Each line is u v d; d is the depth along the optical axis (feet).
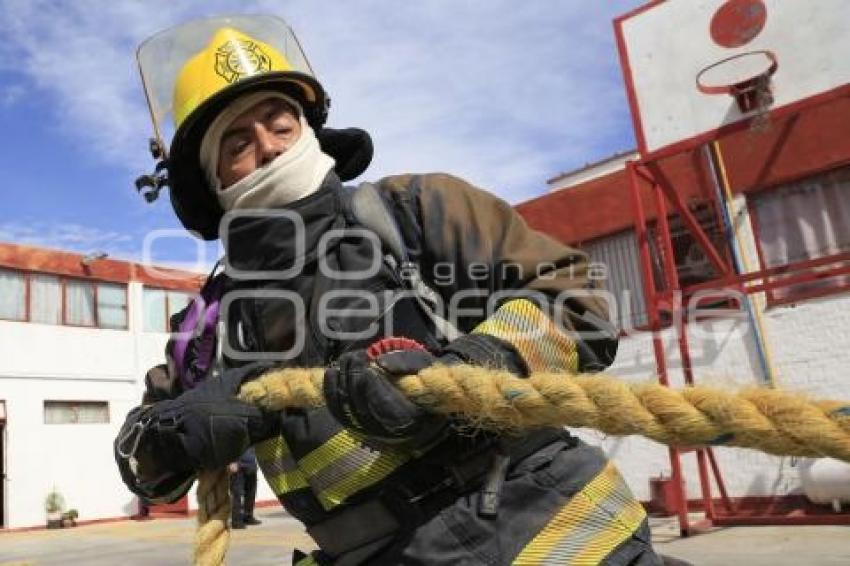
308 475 5.08
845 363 27.66
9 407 63.72
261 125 5.85
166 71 6.62
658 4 26.63
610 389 3.55
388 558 4.80
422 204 5.43
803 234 29.53
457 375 3.93
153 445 5.30
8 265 65.05
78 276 68.54
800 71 24.02
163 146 6.75
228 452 5.12
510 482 4.66
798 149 29.71
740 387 3.33
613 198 34.68
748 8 25.05
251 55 5.94
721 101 25.32
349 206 5.65
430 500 4.73
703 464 26.61
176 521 60.13
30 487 63.57
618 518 4.69
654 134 26.37
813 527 23.71
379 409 3.96
